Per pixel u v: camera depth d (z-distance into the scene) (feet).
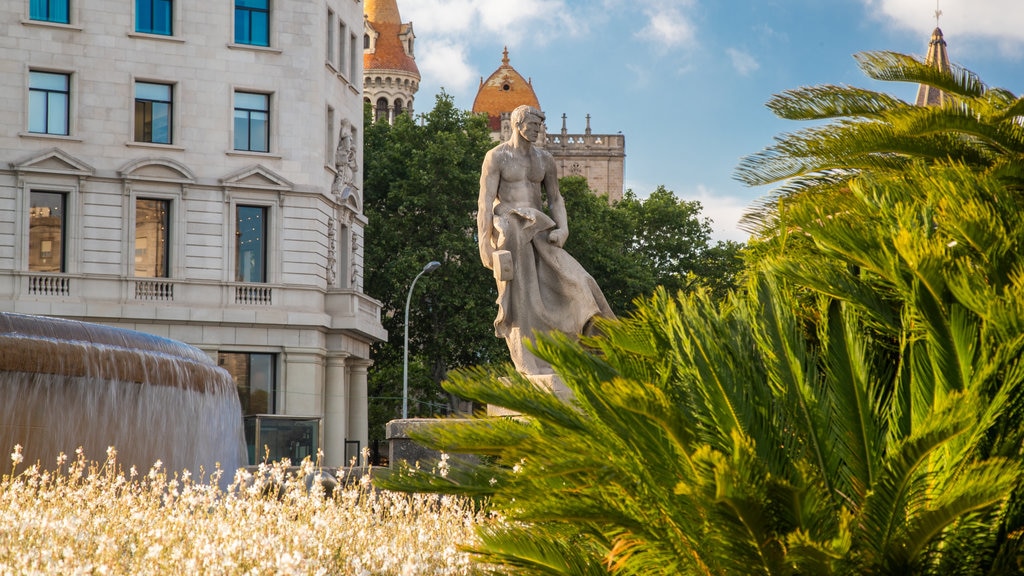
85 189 165.27
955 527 24.04
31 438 61.67
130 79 168.55
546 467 24.53
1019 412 24.66
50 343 63.00
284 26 176.45
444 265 222.89
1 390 60.34
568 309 52.85
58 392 63.21
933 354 25.08
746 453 22.45
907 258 25.04
